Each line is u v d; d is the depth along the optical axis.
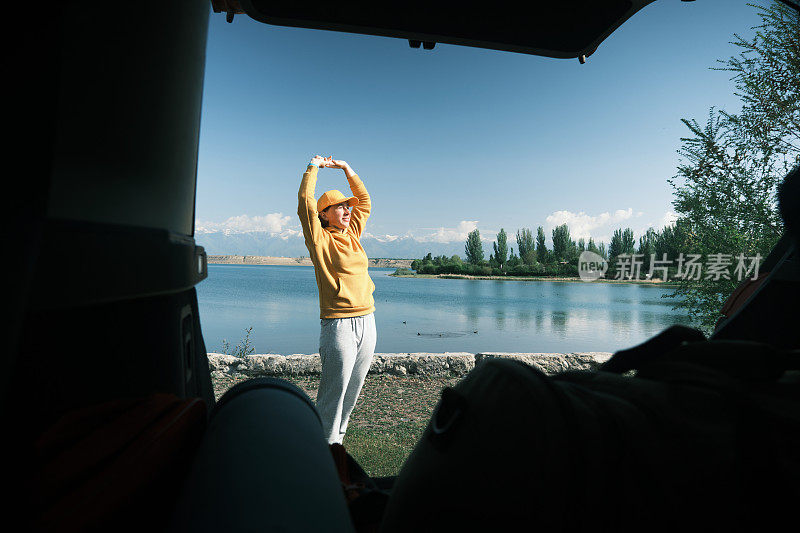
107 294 0.48
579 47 1.80
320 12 1.57
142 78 0.58
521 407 0.49
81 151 0.46
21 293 0.34
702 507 0.40
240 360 6.23
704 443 0.42
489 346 14.73
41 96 0.37
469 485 0.49
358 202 3.52
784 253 1.18
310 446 0.60
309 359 6.29
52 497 0.43
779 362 0.47
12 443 0.44
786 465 0.39
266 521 0.42
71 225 0.43
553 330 20.80
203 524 0.42
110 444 0.53
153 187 0.63
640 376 0.58
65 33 0.41
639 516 0.41
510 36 1.71
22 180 0.35
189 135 0.78
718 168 4.38
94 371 0.64
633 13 1.59
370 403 5.25
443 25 1.66
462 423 0.54
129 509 0.46
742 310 1.21
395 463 3.37
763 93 4.05
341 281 3.21
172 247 0.65
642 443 0.43
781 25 3.79
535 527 0.43
